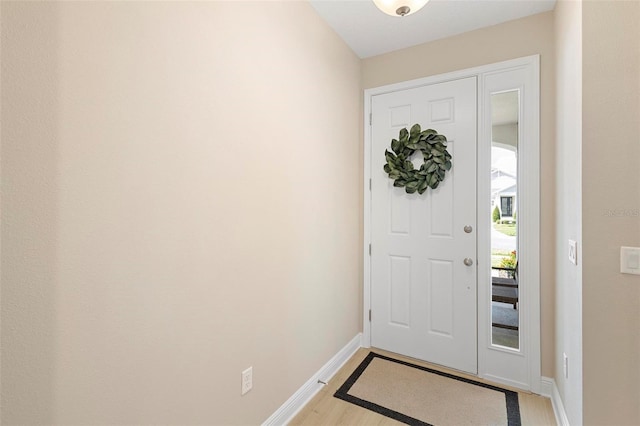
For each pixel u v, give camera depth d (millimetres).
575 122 1407
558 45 1822
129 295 996
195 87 1197
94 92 891
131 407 1009
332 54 2195
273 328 1649
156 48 1058
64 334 845
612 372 1224
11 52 734
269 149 1597
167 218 1106
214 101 1279
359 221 2658
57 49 812
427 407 1869
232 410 1396
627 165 1204
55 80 809
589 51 1257
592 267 1253
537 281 2000
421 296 2420
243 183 1437
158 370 1089
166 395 1117
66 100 831
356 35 2285
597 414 1245
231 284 1383
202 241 1241
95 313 911
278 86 1650
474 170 2223
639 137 1190
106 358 940
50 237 811
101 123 910
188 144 1175
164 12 1083
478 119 2207
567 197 1587
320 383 2068
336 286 2289
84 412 892
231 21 1355
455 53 2285
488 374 2164
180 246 1155
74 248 859
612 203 1224
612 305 1224
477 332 2207
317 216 2039
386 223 2561
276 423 1663
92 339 906
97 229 909
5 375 750
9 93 733
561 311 1739
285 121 1711
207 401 1275
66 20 828
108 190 932
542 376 1996
